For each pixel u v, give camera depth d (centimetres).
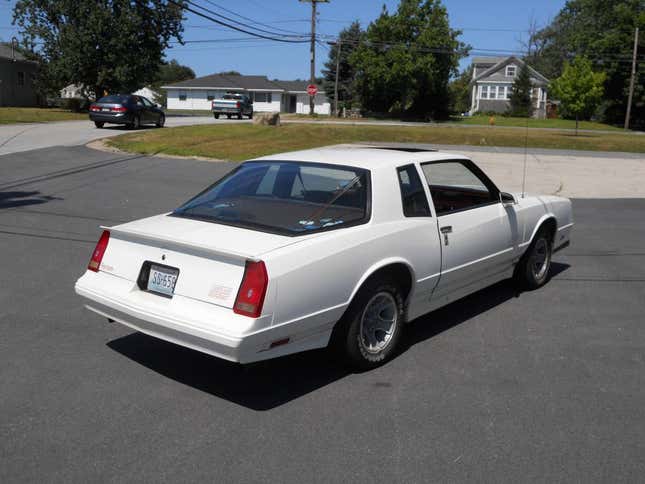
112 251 434
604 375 446
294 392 409
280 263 376
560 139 3262
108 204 1079
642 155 2778
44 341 484
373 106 6294
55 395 394
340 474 314
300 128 3006
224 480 307
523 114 6919
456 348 495
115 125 2930
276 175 488
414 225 470
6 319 530
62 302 578
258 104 7944
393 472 317
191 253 393
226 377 430
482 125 5281
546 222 658
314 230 416
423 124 4966
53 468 313
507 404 397
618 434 361
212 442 343
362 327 438
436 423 370
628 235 988
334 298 407
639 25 6200
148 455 328
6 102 4716
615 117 6506
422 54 5862
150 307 396
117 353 465
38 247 779
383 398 402
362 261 423
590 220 1129
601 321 567
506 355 482
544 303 621
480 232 543
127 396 396
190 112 6494
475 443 348
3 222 908
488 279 586
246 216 441
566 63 3947
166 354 466
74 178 1348
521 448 343
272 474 313
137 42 4272
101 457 325
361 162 475
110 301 416
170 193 1213
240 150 1995
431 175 516
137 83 4388
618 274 740
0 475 306
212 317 372
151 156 1809
